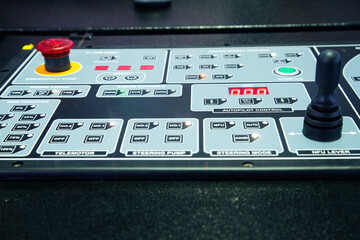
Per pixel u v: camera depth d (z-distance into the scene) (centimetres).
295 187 35
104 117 43
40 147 39
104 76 51
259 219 32
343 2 75
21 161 37
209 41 61
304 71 51
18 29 66
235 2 78
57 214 33
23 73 52
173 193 34
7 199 34
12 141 40
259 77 50
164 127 41
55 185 36
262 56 55
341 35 62
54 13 74
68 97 47
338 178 35
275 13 70
